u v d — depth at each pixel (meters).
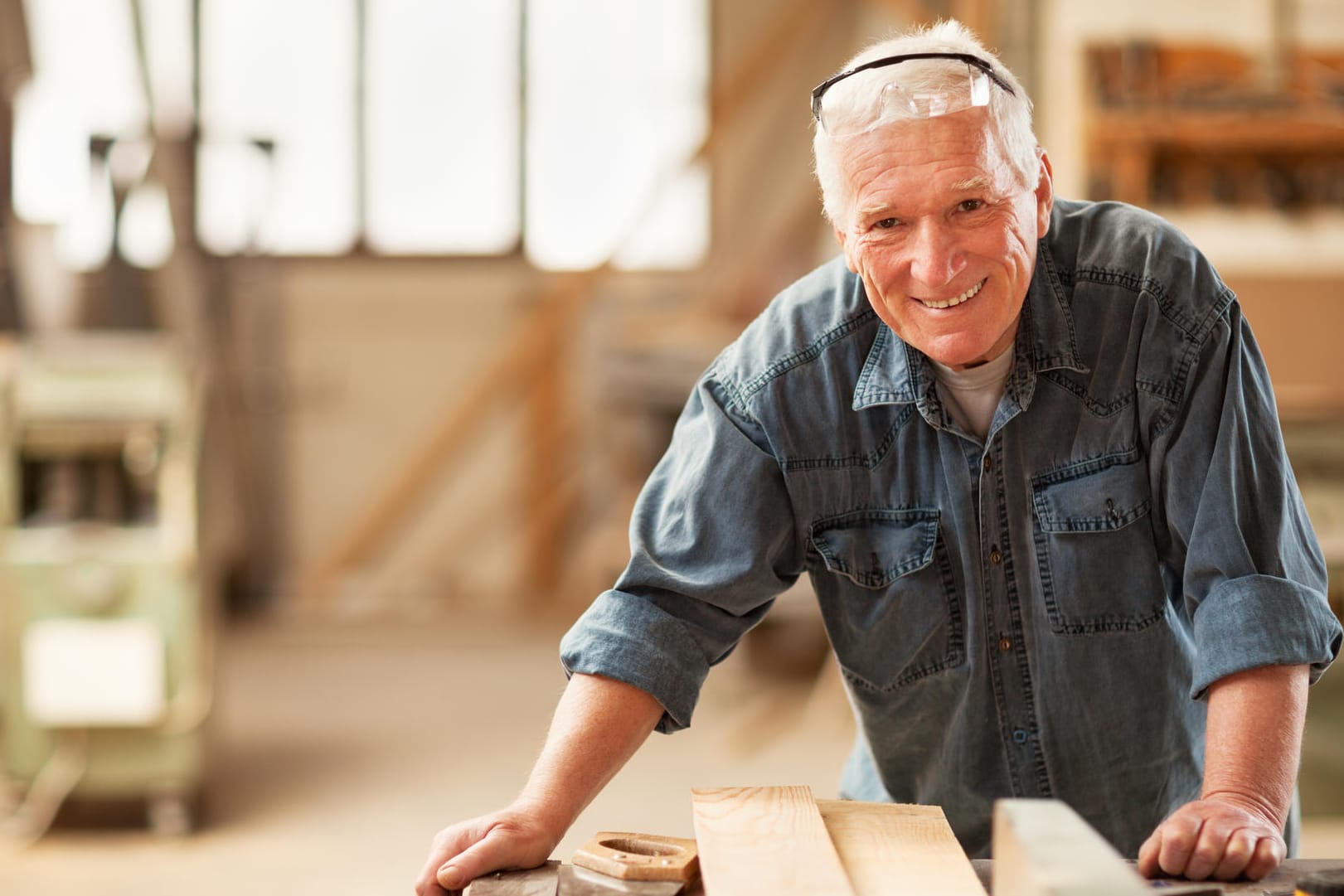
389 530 6.54
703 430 1.42
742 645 5.26
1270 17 4.45
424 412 6.52
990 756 1.46
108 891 3.24
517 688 5.04
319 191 6.44
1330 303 4.27
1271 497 1.27
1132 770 1.44
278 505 6.46
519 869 1.20
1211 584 1.26
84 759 3.59
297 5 6.34
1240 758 1.19
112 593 3.55
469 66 6.48
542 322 6.38
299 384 6.45
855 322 1.39
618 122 6.57
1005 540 1.38
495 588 6.57
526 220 6.56
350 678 5.20
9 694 3.58
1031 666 1.40
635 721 1.31
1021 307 1.29
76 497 3.68
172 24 6.24
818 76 6.56
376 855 3.44
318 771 4.11
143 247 6.15
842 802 1.28
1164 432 1.31
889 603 1.42
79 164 6.15
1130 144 4.33
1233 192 4.36
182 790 3.62
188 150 5.93
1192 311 1.31
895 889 1.08
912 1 5.82
